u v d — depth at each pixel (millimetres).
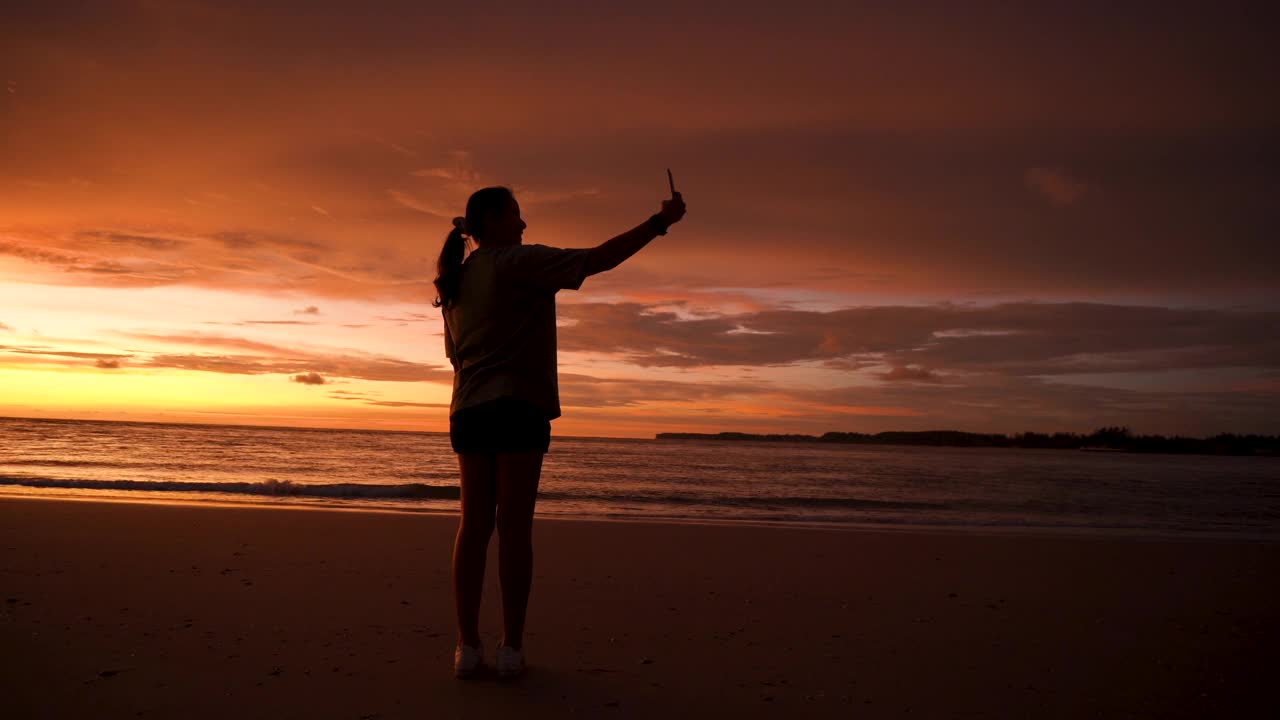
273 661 2553
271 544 5137
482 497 2414
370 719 2021
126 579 3828
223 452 28688
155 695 2174
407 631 3014
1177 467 41406
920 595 4086
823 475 27203
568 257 2295
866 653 2865
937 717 2160
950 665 2715
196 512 6602
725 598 3893
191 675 2371
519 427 2355
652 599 3828
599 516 9586
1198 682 2541
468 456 2410
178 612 3197
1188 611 3756
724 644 2965
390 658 2627
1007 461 48906
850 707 2232
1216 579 4758
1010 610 3725
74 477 14984
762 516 10828
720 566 4898
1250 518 12812
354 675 2420
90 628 2891
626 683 2420
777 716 2137
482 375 2381
